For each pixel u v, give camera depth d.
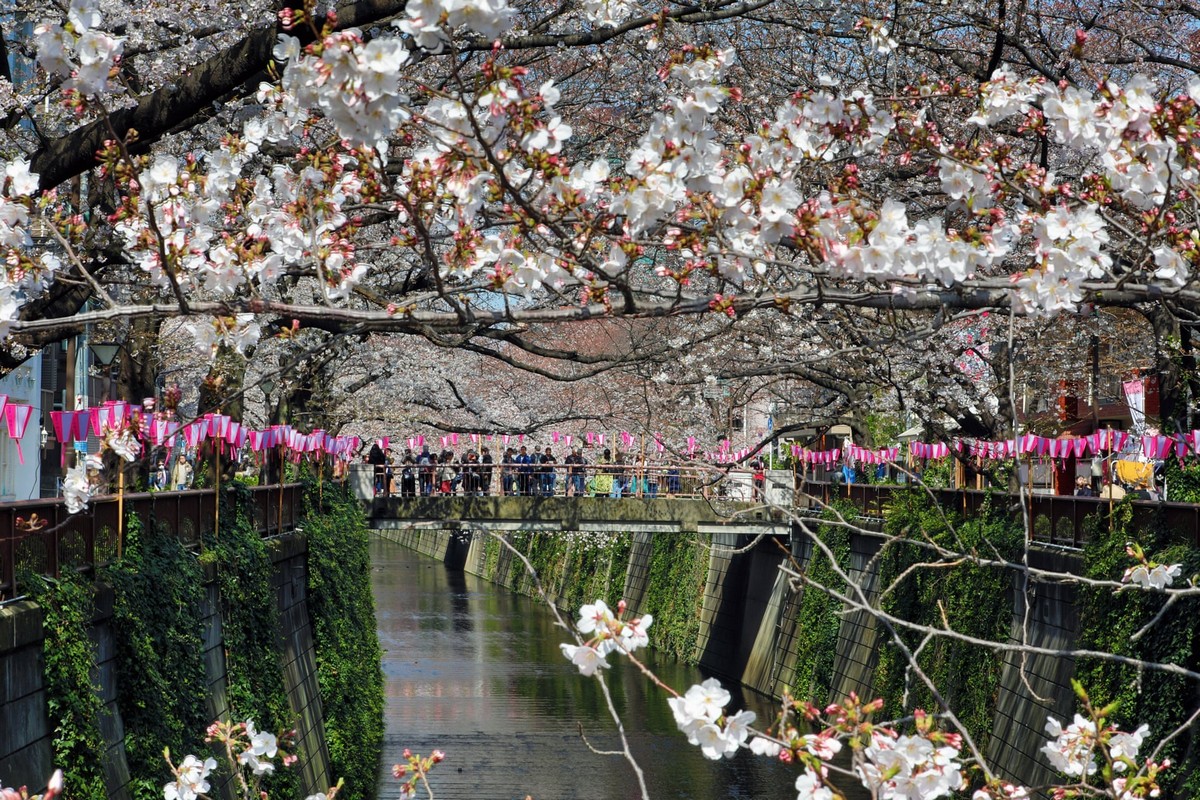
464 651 43.94
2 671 10.66
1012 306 5.59
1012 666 20.84
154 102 8.58
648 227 5.47
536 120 5.29
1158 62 14.74
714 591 41.75
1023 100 6.45
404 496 34.94
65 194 12.31
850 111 5.94
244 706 17.78
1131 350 21.38
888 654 26.00
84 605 12.52
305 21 4.90
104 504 14.04
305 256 6.28
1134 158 5.81
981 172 6.08
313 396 29.69
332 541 27.22
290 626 22.86
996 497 22.34
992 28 13.59
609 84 17.36
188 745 14.84
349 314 5.56
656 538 47.47
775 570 36.34
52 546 12.41
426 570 76.94
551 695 36.12
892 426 32.59
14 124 11.46
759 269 5.66
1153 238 5.93
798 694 31.69
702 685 4.44
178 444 17.17
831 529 31.38
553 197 5.55
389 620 52.12
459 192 5.52
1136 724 15.99
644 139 5.49
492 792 25.61
